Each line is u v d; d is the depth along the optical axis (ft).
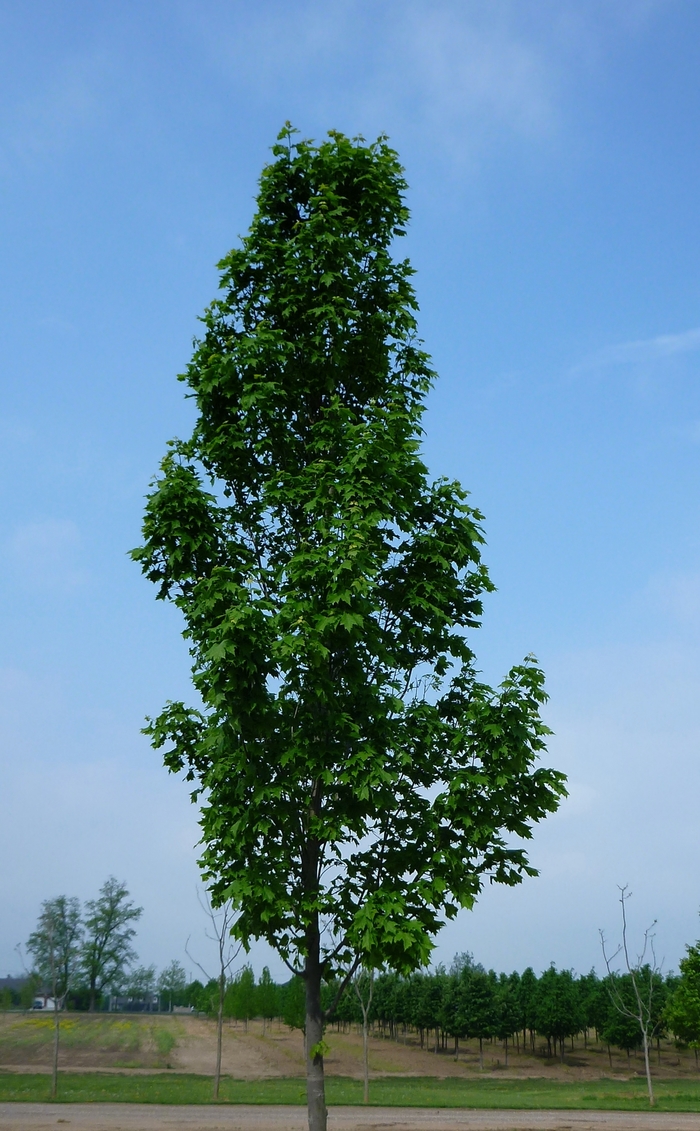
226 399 39.14
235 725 31.01
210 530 35.91
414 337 41.39
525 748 33.06
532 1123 76.95
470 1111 89.61
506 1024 210.38
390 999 252.01
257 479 38.83
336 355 38.70
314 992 33.35
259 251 40.60
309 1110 32.27
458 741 33.14
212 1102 90.17
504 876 34.01
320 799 34.53
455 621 37.91
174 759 35.12
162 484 35.99
